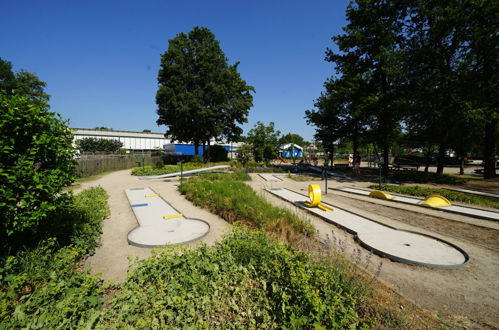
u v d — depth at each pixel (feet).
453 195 28.40
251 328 7.04
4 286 8.18
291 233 15.07
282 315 7.29
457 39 40.01
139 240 14.94
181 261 9.50
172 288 8.02
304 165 82.43
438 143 54.75
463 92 39.06
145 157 87.04
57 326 6.29
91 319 6.50
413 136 57.88
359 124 64.18
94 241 14.03
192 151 121.08
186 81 81.41
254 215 17.70
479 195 30.45
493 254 13.53
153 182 43.27
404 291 9.89
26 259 9.68
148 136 150.92
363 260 12.70
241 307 7.79
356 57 59.31
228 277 9.02
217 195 23.36
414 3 44.60
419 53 41.81
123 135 141.28
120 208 23.99
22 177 9.80
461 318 8.30
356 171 63.52
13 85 84.48
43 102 11.53
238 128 97.30
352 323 7.13
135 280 8.86
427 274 11.30
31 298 7.45
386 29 50.21
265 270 9.23
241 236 12.26
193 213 21.88
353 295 8.65
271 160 92.58
